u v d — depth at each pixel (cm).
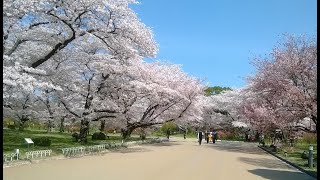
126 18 2295
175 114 4191
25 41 2244
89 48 2789
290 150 3000
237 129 5900
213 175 1587
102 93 3128
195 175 1563
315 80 2525
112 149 2838
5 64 1978
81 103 3041
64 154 2131
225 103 5988
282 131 3066
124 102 3378
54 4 2103
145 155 2447
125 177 1436
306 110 2480
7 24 2092
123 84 3078
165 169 1723
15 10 1970
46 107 2741
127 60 2723
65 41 2270
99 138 3872
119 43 2366
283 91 2691
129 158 2202
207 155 2617
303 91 2584
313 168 1880
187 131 6881
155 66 3694
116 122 3709
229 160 2305
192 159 2270
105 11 2211
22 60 2212
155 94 3331
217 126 6125
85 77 3022
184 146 3597
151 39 2428
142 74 3170
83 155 2291
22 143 2602
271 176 1630
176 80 3866
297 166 1988
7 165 1616
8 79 1806
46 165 1728
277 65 2841
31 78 1884
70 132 5153
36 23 2180
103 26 2280
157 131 6612
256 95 3459
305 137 4097
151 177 1459
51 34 2252
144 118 3919
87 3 2116
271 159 2481
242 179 1506
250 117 3556
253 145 4138
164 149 3089
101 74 3030
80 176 1429
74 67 2698
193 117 4438
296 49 2742
